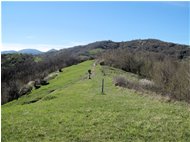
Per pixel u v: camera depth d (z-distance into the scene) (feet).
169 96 93.45
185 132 56.95
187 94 98.32
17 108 81.46
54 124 60.95
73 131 56.49
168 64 169.37
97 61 312.09
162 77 143.64
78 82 154.10
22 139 52.75
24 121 63.21
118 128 58.44
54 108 77.82
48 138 53.11
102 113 70.23
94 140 52.39
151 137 54.24
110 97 94.17
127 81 122.42
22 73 323.78
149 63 246.88
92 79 156.04
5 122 62.44
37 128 58.29
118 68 273.13
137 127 59.26
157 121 63.26
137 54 286.46
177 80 124.06
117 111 72.64
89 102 85.40
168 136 54.85
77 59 401.08
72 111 73.05
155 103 83.20
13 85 241.55
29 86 208.13
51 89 173.06
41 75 298.35
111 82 132.77
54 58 415.85
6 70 320.29
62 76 231.50
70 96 101.45
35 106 83.25
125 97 93.76
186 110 74.18
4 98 198.70
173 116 67.56
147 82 123.65
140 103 82.94
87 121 63.00
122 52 298.15
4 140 52.39
